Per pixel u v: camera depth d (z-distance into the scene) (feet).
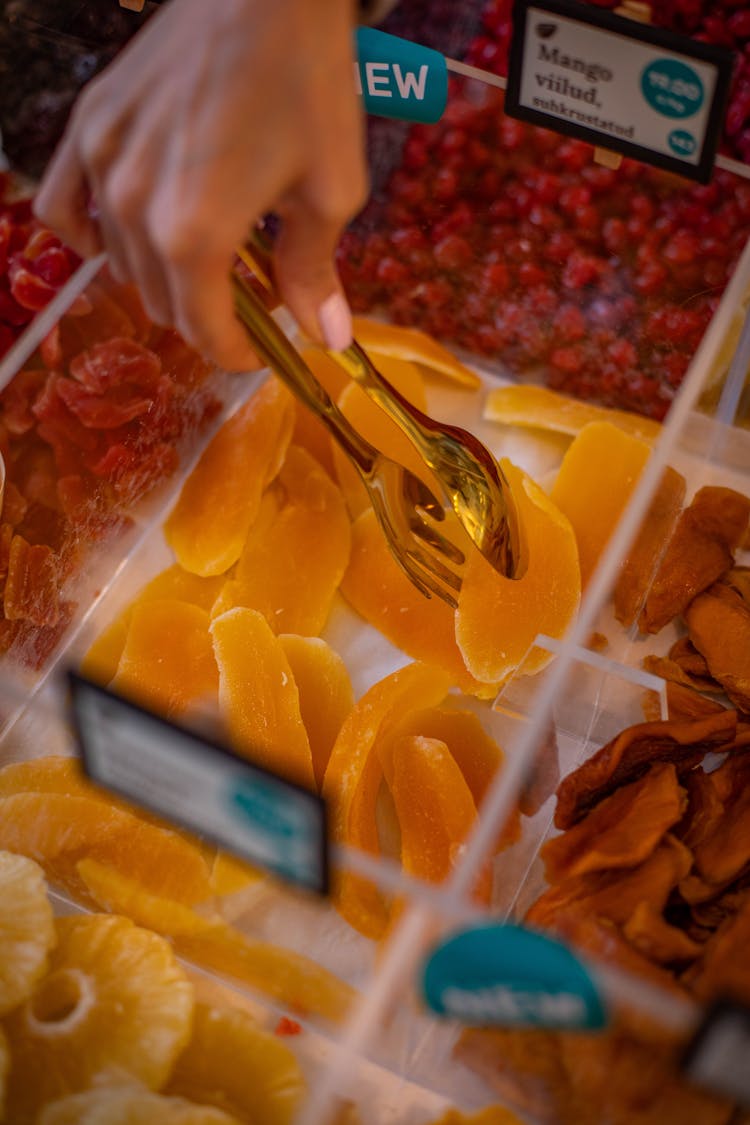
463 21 2.06
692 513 1.91
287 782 1.32
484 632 1.88
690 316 2.02
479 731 1.84
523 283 2.11
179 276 1.40
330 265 1.52
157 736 1.38
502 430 2.15
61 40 2.23
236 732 1.75
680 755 1.68
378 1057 1.59
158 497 2.07
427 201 2.09
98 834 1.66
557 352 2.16
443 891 1.40
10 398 1.86
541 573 1.90
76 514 1.95
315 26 1.34
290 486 2.05
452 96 2.00
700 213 1.95
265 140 1.34
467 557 1.93
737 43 2.03
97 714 1.42
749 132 1.92
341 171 1.40
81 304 1.88
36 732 1.81
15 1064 1.54
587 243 2.04
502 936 1.32
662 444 1.72
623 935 1.46
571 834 1.63
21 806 1.69
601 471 2.00
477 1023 1.44
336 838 1.70
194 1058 1.58
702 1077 1.32
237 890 1.66
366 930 1.62
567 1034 1.39
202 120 1.33
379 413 2.05
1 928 1.61
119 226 1.43
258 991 1.68
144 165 1.36
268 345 1.75
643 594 1.85
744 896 1.57
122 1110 1.47
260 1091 1.55
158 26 1.40
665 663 1.88
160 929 1.65
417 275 2.16
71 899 1.74
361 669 1.96
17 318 2.19
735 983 1.38
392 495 1.92
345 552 2.00
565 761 1.73
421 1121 1.57
